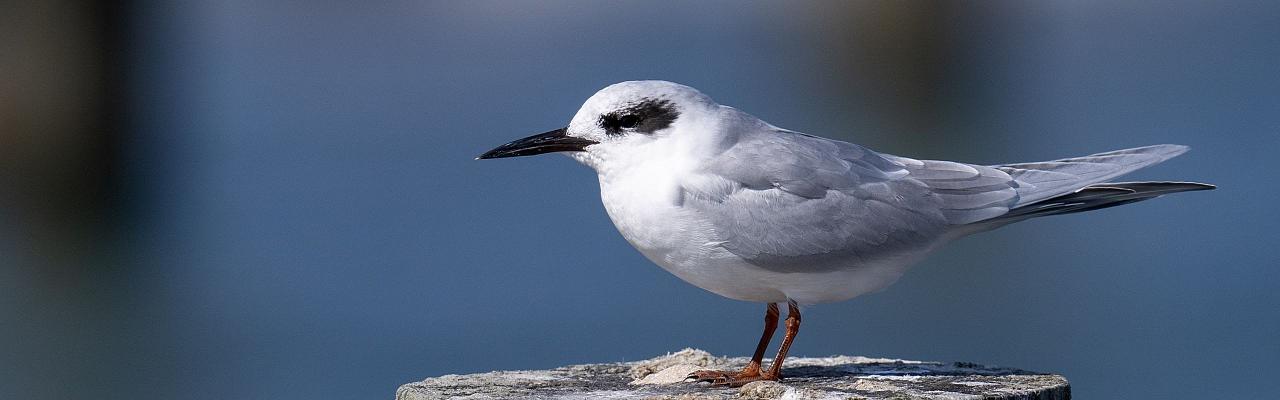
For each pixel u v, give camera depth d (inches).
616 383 272.5
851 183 272.8
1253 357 518.3
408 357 546.0
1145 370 503.8
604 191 276.7
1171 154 284.7
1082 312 570.9
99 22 1082.1
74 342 574.9
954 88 1392.7
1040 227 713.6
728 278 272.8
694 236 266.1
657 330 562.9
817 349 522.3
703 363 295.7
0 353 562.6
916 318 562.6
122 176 1023.0
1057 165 285.4
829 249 268.8
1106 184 273.0
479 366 532.4
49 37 1061.1
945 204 277.4
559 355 541.6
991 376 269.9
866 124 1147.9
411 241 714.2
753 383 258.1
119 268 728.3
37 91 1052.5
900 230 273.7
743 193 266.7
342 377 525.3
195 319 609.9
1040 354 522.3
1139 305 575.2
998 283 609.6
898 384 260.7
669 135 268.1
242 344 568.7
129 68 1098.1
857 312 572.7
